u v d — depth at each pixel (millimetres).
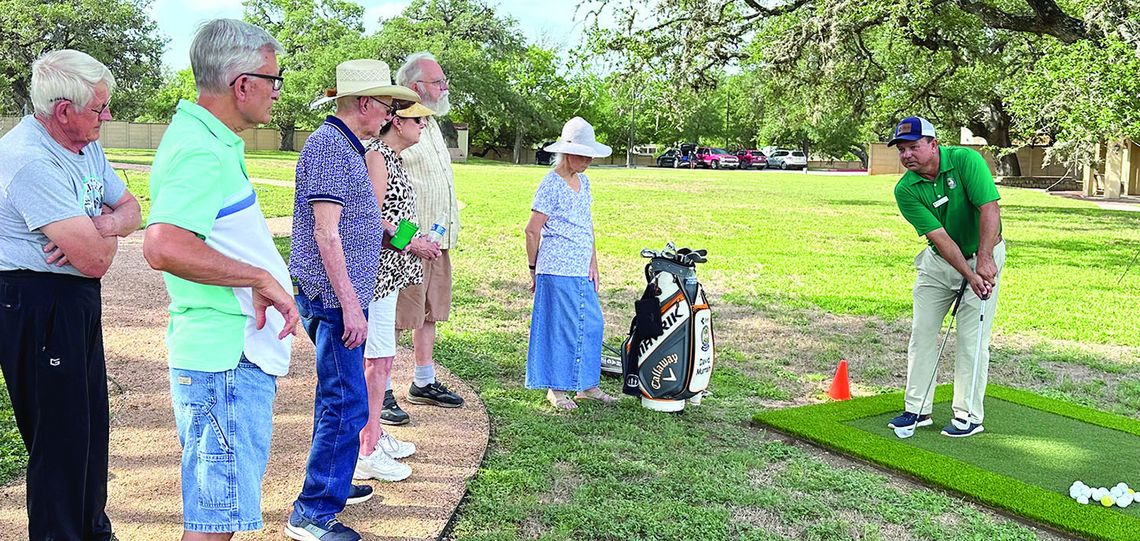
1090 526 4070
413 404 5695
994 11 18281
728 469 4785
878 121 37562
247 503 2943
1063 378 6922
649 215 19203
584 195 5684
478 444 5016
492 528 4020
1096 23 15758
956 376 5406
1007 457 5043
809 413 5684
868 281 11102
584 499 4320
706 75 19953
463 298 9273
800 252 13625
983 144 41219
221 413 2891
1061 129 22984
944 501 4426
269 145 62156
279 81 2979
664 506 4266
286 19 61594
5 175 3121
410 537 3895
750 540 3963
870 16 19141
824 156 73812
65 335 3230
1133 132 17016
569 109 64688
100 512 3506
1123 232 17531
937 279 5316
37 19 56594
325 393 3682
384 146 4395
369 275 3734
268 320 2998
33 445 3271
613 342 7664
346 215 3619
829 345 7793
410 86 5020
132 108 62062
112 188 3574
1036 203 25828
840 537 4027
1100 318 9109
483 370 6570
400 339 7223
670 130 66312
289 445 4848
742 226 17312
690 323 5602
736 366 7070
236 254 2900
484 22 61094
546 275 5652
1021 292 10562
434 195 5344
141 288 8828
